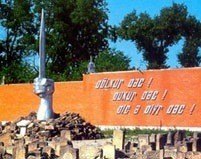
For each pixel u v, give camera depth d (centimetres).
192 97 5216
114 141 3534
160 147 3375
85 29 9675
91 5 9644
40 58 5209
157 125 5378
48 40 9438
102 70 8350
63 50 9544
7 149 3375
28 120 4819
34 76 8831
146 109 5469
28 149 3312
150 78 5484
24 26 9719
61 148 3219
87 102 5884
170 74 5362
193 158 3014
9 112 6525
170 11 10419
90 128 4762
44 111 5012
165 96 5372
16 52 9838
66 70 9325
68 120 4750
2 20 9788
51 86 5084
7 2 9769
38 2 9588
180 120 5256
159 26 10350
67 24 9519
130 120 5556
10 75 9106
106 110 5734
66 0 9544
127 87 5619
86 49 9744
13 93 6519
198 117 5159
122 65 8412
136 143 3575
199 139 3444
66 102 6050
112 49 8906
